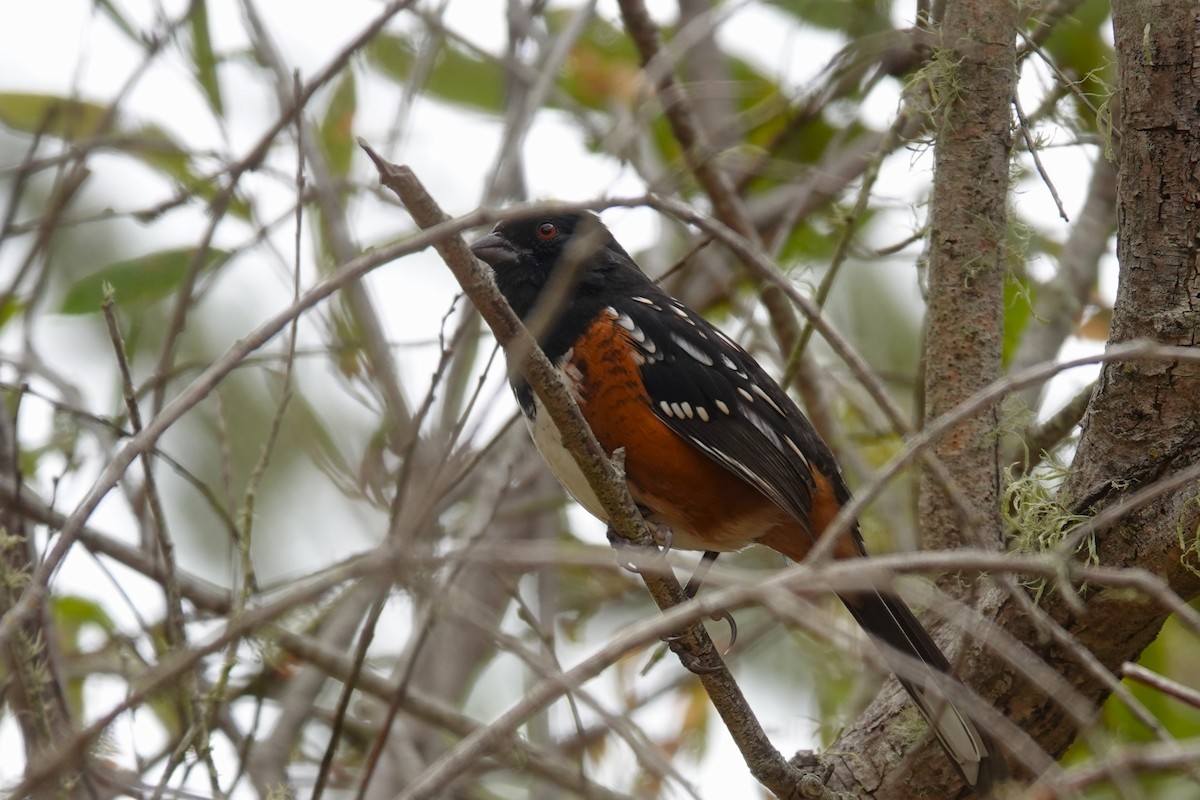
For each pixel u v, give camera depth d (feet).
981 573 20.45
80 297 29.32
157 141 27.71
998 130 22.11
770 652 35.83
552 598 27.89
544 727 27.94
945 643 21.08
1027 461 21.44
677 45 29.12
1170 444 18.56
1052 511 19.25
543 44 32.55
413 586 19.24
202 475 35.99
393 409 23.03
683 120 30.27
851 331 39.45
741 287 37.22
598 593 34.40
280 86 27.55
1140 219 18.56
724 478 24.27
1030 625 19.12
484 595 31.27
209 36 28.22
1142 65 18.39
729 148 33.24
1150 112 18.34
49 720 20.42
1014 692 19.29
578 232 25.98
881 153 25.66
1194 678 29.43
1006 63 21.99
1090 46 30.17
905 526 32.04
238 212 29.53
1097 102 28.71
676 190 31.48
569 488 23.39
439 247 15.79
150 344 36.22
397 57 33.45
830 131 35.60
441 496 19.83
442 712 26.55
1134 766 13.61
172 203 27.86
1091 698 19.39
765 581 13.42
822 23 33.86
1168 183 18.29
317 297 15.56
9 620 14.33
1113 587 18.29
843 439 30.35
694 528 24.94
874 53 29.27
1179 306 18.29
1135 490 18.67
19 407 23.38
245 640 20.45
